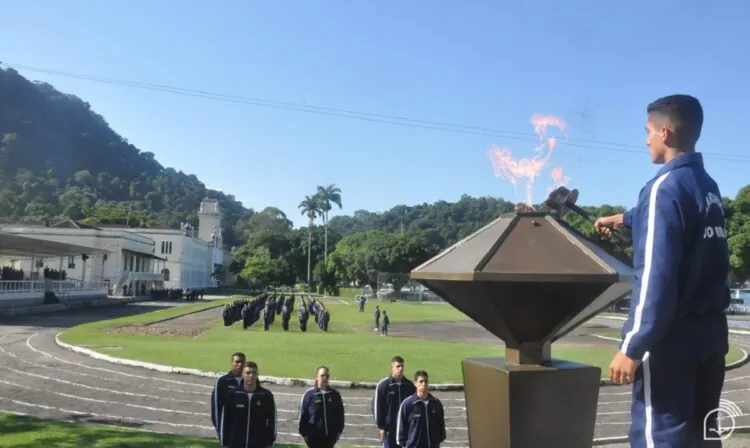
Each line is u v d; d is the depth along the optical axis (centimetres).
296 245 11225
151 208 15525
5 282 3669
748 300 5934
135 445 796
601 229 262
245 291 9894
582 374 214
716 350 204
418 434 700
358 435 1016
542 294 209
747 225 5053
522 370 208
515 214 239
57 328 2755
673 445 196
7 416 956
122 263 6378
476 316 230
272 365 1703
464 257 231
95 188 14438
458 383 1503
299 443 952
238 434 682
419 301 7531
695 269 201
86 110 17100
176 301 6128
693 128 221
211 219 11594
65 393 1288
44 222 7262
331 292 9056
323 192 10112
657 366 203
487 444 220
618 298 239
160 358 1762
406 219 15438
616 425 1102
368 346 2241
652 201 207
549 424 207
